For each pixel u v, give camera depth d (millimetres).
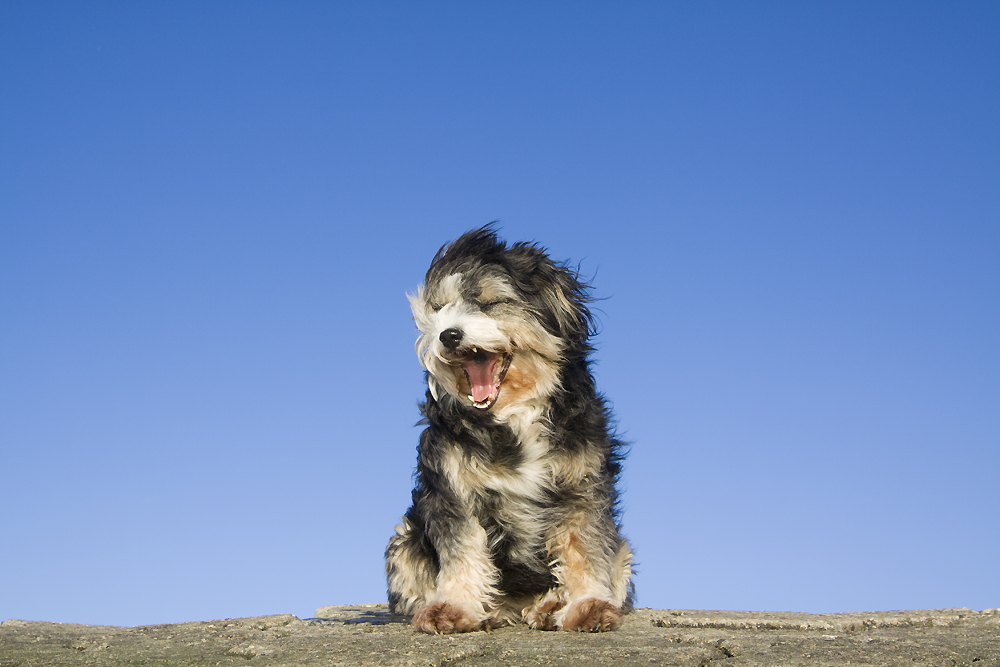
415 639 1532
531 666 1405
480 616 1653
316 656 1440
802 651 1455
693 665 1406
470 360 1691
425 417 1755
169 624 1728
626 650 1462
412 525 1812
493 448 1697
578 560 1703
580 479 1706
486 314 1714
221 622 1735
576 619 1640
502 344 1684
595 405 1753
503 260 1774
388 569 1858
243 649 1466
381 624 1741
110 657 1449
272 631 1640
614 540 1744
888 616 1834
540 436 1706
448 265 1788
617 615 1643
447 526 1700
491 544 1727
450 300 1750
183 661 1433
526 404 1716
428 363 1722
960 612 1885
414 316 1804
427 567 1789
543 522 1707
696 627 1730
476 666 1411
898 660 1420
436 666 1412
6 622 1729
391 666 1402
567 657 1435
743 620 1753
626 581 1852
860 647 1470
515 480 1694
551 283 1795
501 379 1703
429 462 1717
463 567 1691
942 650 1455
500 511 1711
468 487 1703
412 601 1815
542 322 1740
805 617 1829
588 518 1708
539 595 1761
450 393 1699
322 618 1924
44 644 1516
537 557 1723
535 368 1711
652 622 1787
